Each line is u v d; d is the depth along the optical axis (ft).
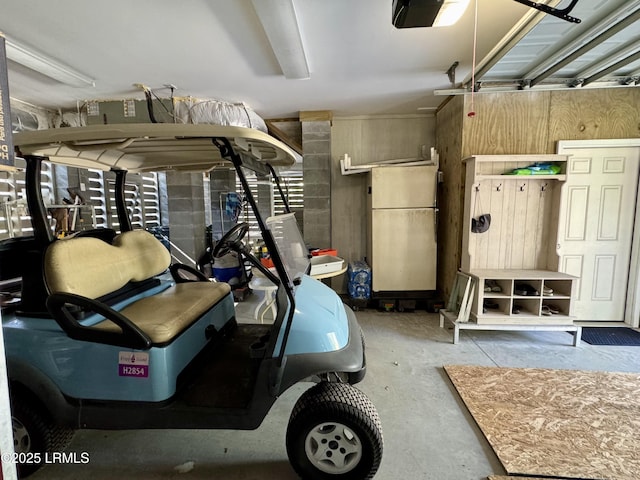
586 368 8.35
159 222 20.12
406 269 12.89
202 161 7.04
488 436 5.92
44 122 12.55
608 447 5.62
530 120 10.84
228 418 4.87
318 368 4.79
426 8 5.55
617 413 6.51
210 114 10.32
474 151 11.10
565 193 10.12
